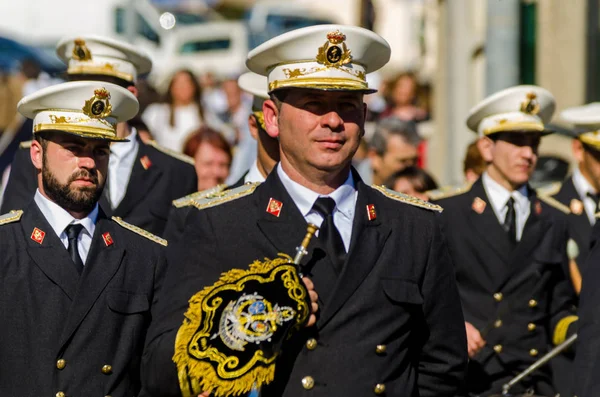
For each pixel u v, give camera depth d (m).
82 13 44.41
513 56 18.45
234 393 8.33
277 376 8.68
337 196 9.05
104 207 14.09
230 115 33.84
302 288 8.54
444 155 25.12
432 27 42.44
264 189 9.10
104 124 10.44
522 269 13.61
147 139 15.80
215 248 8.88
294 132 8.85
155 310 10.03
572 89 25.34
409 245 9.13
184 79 25.14
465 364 9.31
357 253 8.90
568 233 14.41
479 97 23.50
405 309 8.95
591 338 9.29
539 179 19.45
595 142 15.77
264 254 8.86
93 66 14.42
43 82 34.22
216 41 49.50
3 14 44.28
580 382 9.23
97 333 10.08
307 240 8.70
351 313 8.77
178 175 14.66
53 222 10.34
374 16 24.52
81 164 10.30
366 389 8.63
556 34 25.31
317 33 8.84
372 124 28.69
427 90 30.62
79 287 10.09
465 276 13.70
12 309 9.97
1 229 10.27
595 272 9.54
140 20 49.06
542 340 13.63
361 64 9.08
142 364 9.00
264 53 9.00
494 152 13.91
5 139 20.86
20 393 9.87
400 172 15.43
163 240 10.73
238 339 8.36
